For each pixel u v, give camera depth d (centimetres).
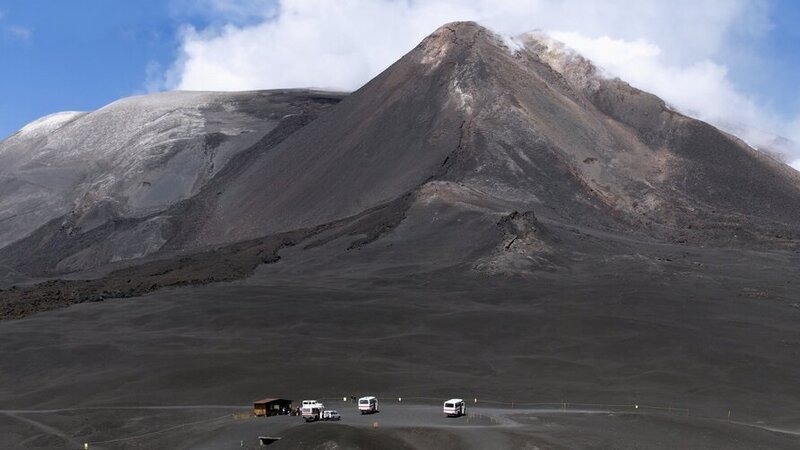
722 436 8069
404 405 9488
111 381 11175
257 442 7975
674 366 11325
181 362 11550
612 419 8538
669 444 7712
